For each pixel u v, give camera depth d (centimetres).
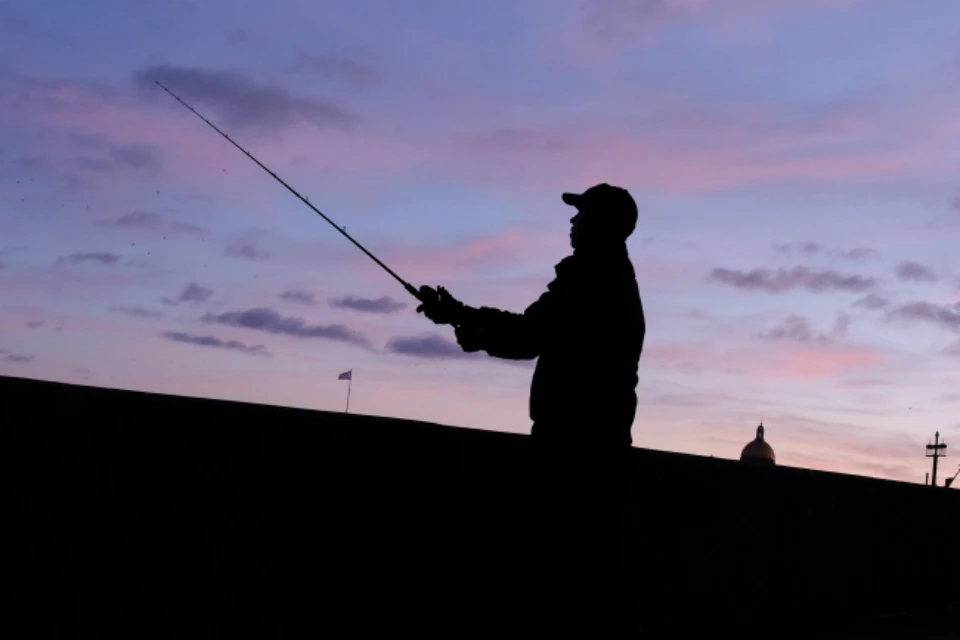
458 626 533
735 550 773
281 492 456
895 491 990
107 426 400
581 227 431
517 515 566
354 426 487
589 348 412
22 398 378
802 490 854
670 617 705
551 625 413
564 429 412
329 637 473
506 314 413
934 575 1050
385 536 499
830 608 884
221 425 436
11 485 374
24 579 376
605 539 417
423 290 442
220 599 432
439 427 528
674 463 715
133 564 406
